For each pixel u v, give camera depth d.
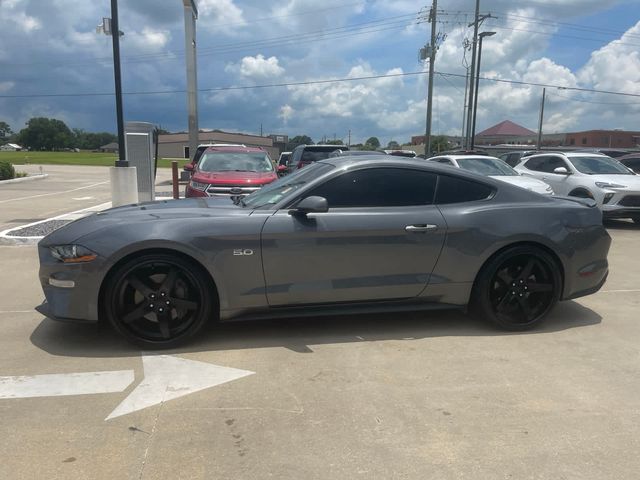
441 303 4.59
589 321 5.00
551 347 4.31
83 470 2.58
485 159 12.43
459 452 2.77
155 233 3.97
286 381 3.61
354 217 4.28
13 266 7.10
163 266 4.04
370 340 4.41
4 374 3.68
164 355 4.05
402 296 4.46
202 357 4.02
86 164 49.56
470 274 4.51
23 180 25.56
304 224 4.18
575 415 3.18
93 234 3.98
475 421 3.09
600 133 71.75
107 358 3.98
